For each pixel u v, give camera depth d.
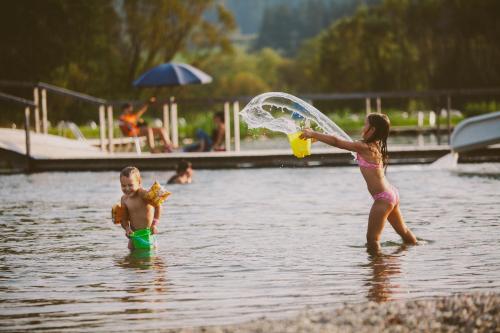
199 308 7.71
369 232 10.58
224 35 67.56
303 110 11.00
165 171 22.45
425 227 11.92
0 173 22.56
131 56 64.25
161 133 25.88
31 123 44.16
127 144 29.88
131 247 10.69
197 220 13.12
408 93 25.53
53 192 17.70
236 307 7.72
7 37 53.62
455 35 64.75
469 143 21.08
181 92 63.59
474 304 6.85
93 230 12.38
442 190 16.47
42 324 7.29
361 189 17.08
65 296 8.27
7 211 14.66
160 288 8.52
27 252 10.62
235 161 22.73
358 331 6.21
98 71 57.84
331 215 13.41
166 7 63.28
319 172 21.06
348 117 51.53
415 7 69.62
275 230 11.99
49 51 54.16
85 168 23.06
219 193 16.88
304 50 123.44
